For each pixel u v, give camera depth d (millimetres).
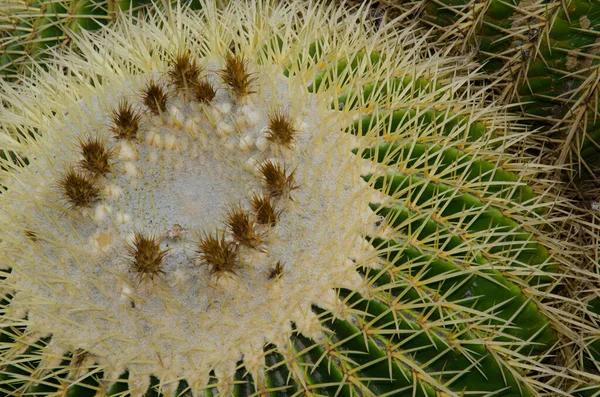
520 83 770
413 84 657
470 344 583
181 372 550
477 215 606
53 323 569
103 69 664
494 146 715
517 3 749
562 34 733
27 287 581
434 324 568
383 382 569
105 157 604
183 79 624
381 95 641
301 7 742
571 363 675
